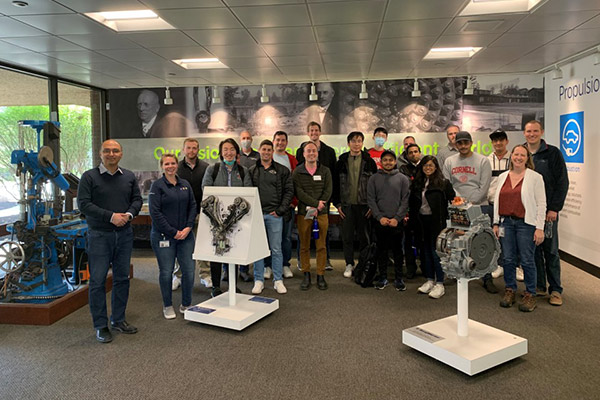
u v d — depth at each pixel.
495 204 4.05
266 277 5.11
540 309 3.92
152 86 7.14
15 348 3.22
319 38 4.54
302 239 4.64
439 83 6.81
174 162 3.72
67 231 3.94
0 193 5.33
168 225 3.66
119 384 2.68
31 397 2.54
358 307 4.05
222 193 3.79
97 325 3.35
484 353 2.75
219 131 7.23
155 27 4.17
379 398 2.49
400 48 4.98
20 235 3.92
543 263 4.37
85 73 6.11
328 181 4.66
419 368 2.84
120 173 3.45
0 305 3.72
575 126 5.68
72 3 3.49
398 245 4.59
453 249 2.99
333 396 2.51
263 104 7.12
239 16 3.85
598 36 4.58
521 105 6.71
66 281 4.36
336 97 6.98
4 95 5.63
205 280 4.79
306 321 3.70
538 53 5.30
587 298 4.23
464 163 4.47
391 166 4.47
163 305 4.02
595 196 5.20
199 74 6.24
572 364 2.87
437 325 3.22
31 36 4.36
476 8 3.86
